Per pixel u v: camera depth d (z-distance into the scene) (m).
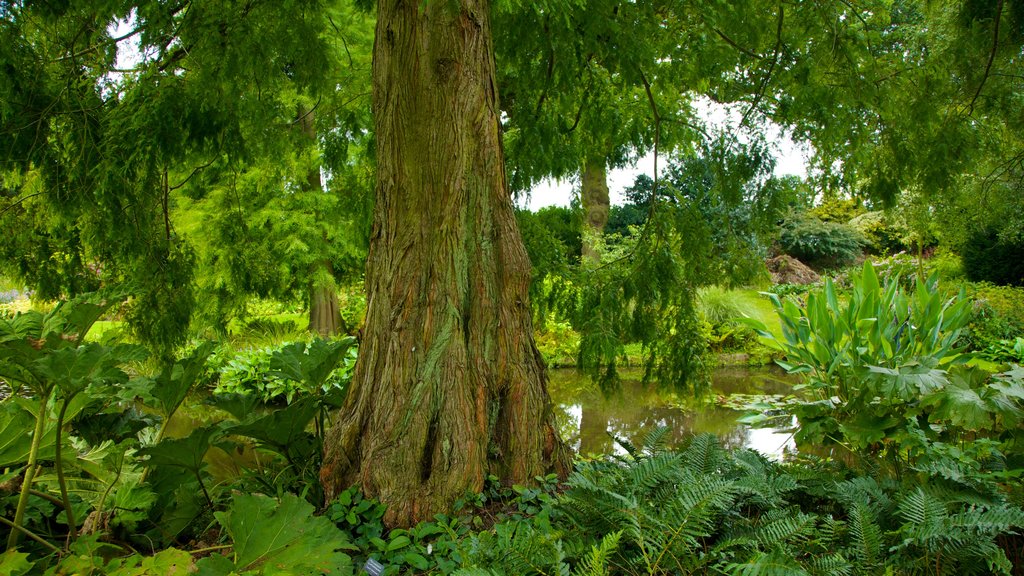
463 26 2.35
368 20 5.55
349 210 4.65
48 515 1.84
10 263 3.45
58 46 3.18
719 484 1.76
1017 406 2.42
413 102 2.33
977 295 9.29
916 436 2.46
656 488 2.08
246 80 3.43
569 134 3.98
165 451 2.04
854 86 3.43
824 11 3.31
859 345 3.50
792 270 14.45
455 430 2.16
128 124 3.01
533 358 2.49
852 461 3.30
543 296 3.69
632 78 3.27
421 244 2.30
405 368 2.21
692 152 4.11
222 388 6.43
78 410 1.60
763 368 8.58
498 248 2.41
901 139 3.59
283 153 4.52
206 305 6.45
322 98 4.40
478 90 2.38
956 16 3.36
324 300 9.45
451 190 2.30
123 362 1.49
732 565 1.54
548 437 2.46
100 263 3.79
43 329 1.72
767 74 3.62
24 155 3.03
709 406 6.24
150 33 3.05
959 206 5.43
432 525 1.91
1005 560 1.59
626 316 3.65
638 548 1.81
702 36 3.14
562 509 1.98
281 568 1.38
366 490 2.11
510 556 1.63
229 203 5.31
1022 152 4.61
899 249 15.15
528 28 3.04
